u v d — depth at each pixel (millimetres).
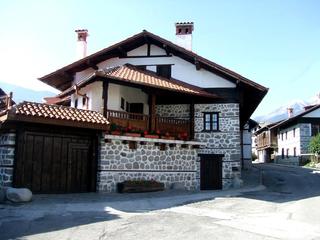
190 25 22344
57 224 9055
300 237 8188
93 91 17250
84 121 14438
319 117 42031
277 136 52469
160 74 20234
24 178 13531
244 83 18984
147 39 20203
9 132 13570
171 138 17578
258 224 9531
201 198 14477
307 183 22000
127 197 14102
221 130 19328
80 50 23094
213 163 19172
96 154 15570
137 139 16312
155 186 16266
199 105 19672
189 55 19516
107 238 7816
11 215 10070
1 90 24234
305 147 41688
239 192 16859
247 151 35344
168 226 9031
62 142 14711
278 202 13820
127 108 19453
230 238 7930
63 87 22531
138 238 7859
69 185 14727
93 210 11148
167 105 19828
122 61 20562
